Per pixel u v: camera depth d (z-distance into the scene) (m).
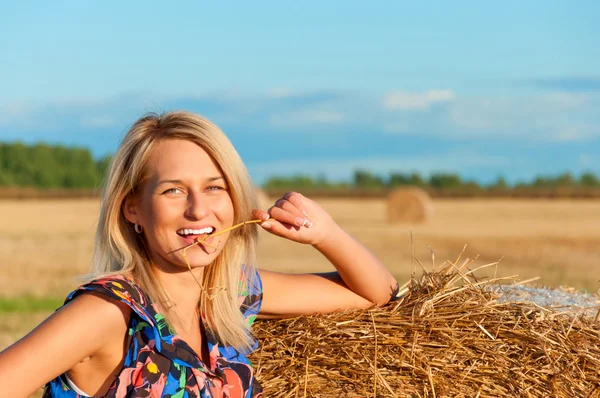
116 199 2.62
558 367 2.86
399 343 2.95
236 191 2.69
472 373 2.90
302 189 65.31
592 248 21.55
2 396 2.20
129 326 2.50
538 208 46.09
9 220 35.03
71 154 82.75
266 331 3.09
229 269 2.82
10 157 80.31
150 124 2.63
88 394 2.48
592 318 3.12
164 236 2.60
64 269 16.16
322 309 3.12
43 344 2.29
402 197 33.41
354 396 2.91
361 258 3.10
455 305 3.12
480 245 22.59
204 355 2.78
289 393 2.93
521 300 3.29
